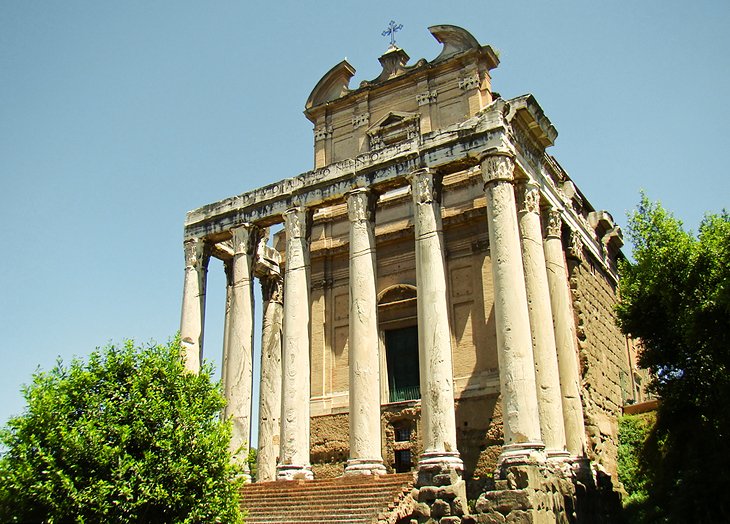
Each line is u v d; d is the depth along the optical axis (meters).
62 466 20.12
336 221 40.38
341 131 41.66
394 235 37.31
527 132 31.28
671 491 29.19
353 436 27.77
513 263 26.66
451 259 35.69
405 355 35.78
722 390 27.64
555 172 34.88
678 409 30.61
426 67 39.09
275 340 39.12
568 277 34.56
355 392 28.25
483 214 35.03
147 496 19.77
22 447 20.33
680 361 30.92
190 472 20.73
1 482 20.12
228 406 31.56
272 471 35.62
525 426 24.52
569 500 25.27
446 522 23.80
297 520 25.05
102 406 21.38
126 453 20.14
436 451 25.39
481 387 32.62
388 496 24.73
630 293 32.72
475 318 34.06
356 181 31.64
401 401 34.62
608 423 34.84
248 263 34.03
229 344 32.88
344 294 38.72
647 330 31.98
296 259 32.06
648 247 32.12
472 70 37.84
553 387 28.12
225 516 21.19
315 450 36.06
